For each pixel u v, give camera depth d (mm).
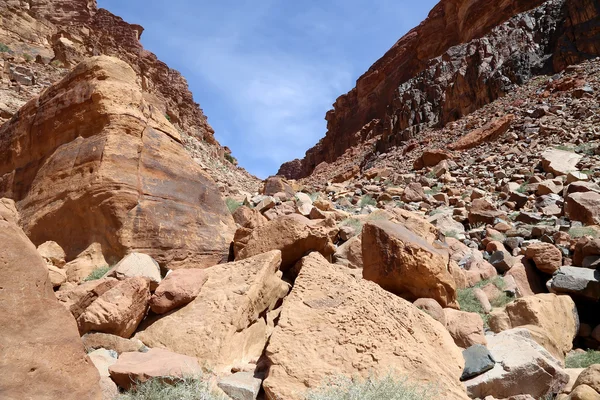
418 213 13820
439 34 60594
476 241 11078
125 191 7715
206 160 43656
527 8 46562
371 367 4570
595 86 25359
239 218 10797
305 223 7965
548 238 10047
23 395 3248
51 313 3631
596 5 33438
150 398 4051
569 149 18266
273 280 6527
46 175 8422
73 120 8531
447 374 4812
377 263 7160
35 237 7988
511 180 16422
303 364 4645
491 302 8008
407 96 45656
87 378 3691
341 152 68250
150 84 62219
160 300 5820
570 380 5289
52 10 65188
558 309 6918
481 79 36438
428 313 6320
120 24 68000
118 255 7441
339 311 5250
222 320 5461
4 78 34156
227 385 4484
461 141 24781
